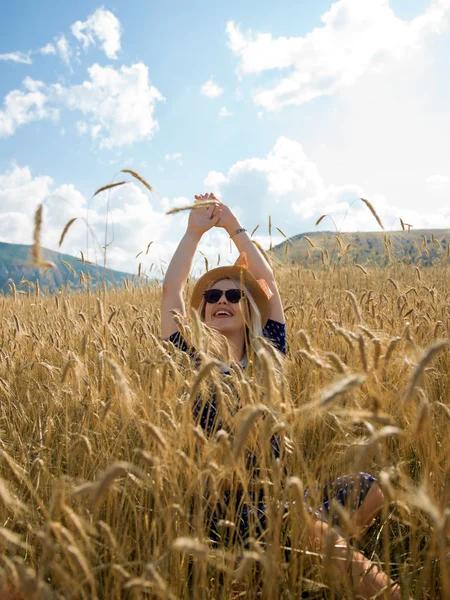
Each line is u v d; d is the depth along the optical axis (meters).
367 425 0.87
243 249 1.98
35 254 0.95
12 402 1.73
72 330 2.37
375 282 3.49
